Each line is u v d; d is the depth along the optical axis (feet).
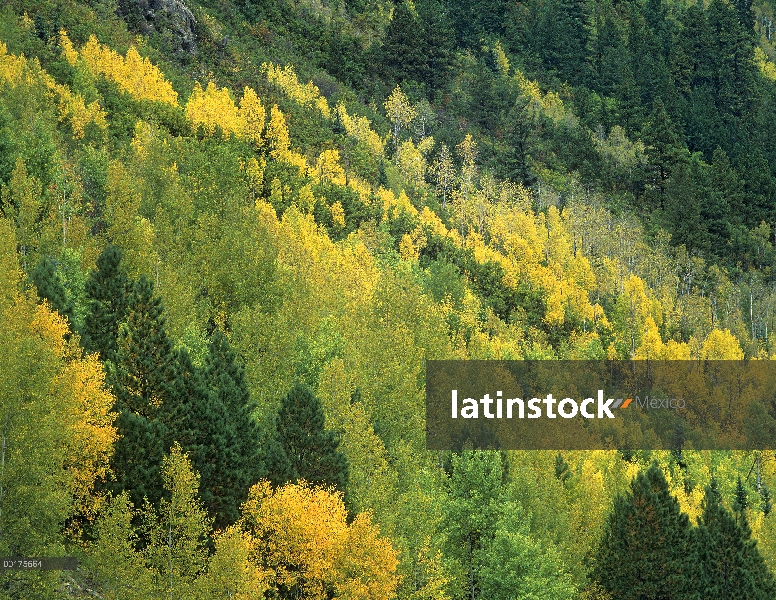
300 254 277.44
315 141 510.99
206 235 252.21
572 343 441.27
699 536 210.18
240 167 388.16
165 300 203.92
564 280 525.34
